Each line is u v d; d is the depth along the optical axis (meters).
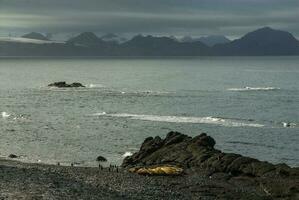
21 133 70.25
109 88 157.62
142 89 153.25
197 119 84.81
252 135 70.06
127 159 48.34
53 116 89.19
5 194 25.11
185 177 39.09
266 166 38.53
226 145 63.19
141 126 77.19
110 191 31.14
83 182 33.78
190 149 45.62
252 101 115.06
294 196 33.12
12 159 51.53
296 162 54.25
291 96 127.50
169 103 110.75
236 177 38.47
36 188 27.94
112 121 82.62
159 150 47.56
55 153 56.22
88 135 68.88
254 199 32.72
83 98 123.19
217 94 133.75
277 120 84.62
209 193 33.88
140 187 34.16
